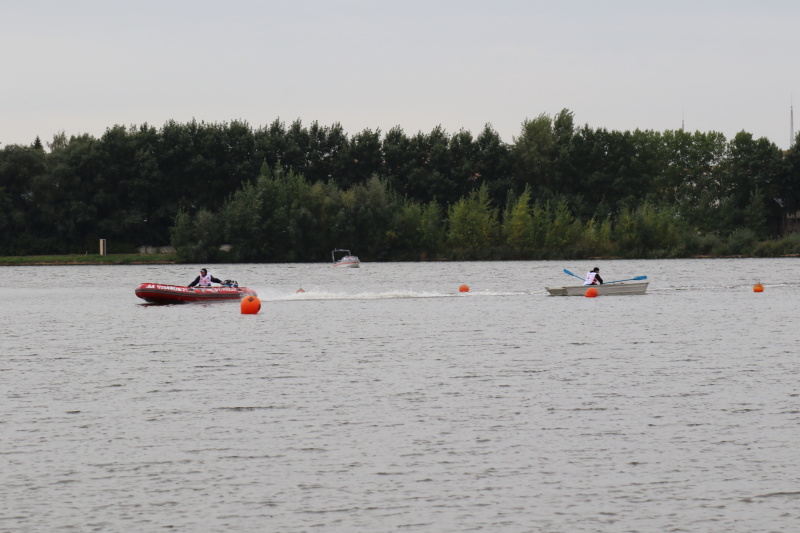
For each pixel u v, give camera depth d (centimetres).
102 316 19288
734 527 6531
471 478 7494
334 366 12419
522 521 6656
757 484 7319
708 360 12788
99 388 10894
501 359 12975
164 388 10881
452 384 11050
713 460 7894
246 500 7038
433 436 8650
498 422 9144
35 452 8156
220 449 8256
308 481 7431
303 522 6644
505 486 7319
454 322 17675
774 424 9006
